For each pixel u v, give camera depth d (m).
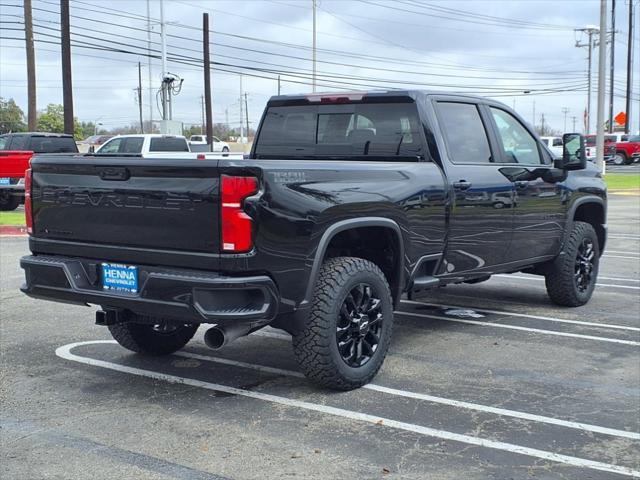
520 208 6.80
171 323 5.15
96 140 53.41
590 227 8.08
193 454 4.14
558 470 3.98
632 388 5.36
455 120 6.30
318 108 6.59
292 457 4.10
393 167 5.51
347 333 5.09
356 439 4.36
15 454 4.14
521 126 7.17
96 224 4.90
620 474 3.94
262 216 4.44
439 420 4.67
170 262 4.59
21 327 7.04
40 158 5.18
